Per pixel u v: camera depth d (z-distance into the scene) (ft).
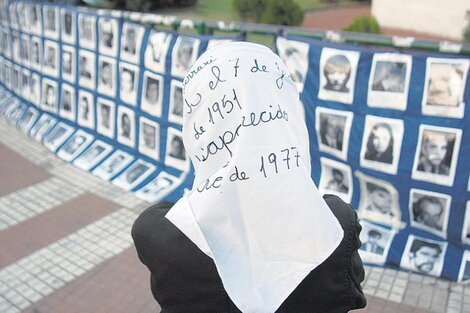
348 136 11.40
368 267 11.35
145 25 15.10
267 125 3.06
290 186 2.99
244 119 3.04
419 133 10.48
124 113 16.34
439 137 10.27
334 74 11.28
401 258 11.12
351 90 11.13
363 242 11.60
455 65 9.83
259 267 3.01
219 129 3.11
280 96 3.22
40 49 19.20
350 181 11.80
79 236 13.14
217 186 3.00
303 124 3.36
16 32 20.51
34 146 18.75
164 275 3.12
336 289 3.12
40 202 14.83
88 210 14.35
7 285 11.31
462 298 10.21
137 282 11.33
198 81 3.26
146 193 14.93
